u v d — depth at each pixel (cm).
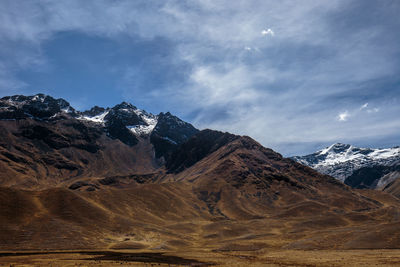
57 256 10956
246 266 9094
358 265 8881
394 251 11838
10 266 8575
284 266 9056
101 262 9475
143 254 12081
